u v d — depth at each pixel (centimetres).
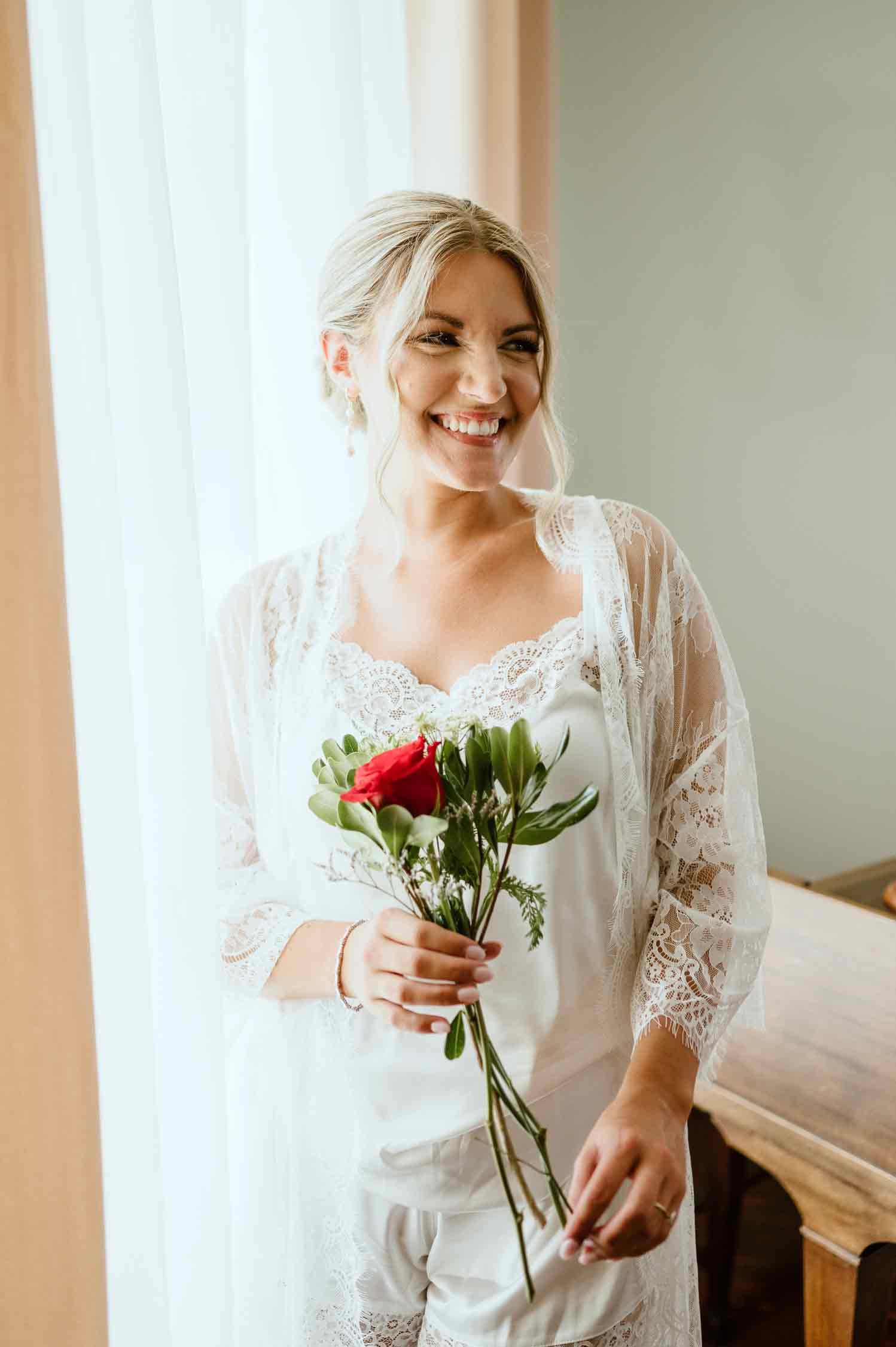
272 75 172
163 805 128
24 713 115
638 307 294
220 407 145
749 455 304
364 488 181
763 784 320
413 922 104
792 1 282
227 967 130
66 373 119
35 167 112
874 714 312
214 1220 132
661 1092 109
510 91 210
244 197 146
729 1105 154
